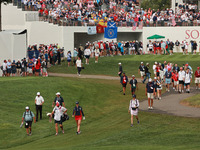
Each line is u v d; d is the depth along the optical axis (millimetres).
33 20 113375
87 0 128875
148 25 131000
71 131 49594
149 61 106188
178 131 45656
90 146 39531
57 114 47938
